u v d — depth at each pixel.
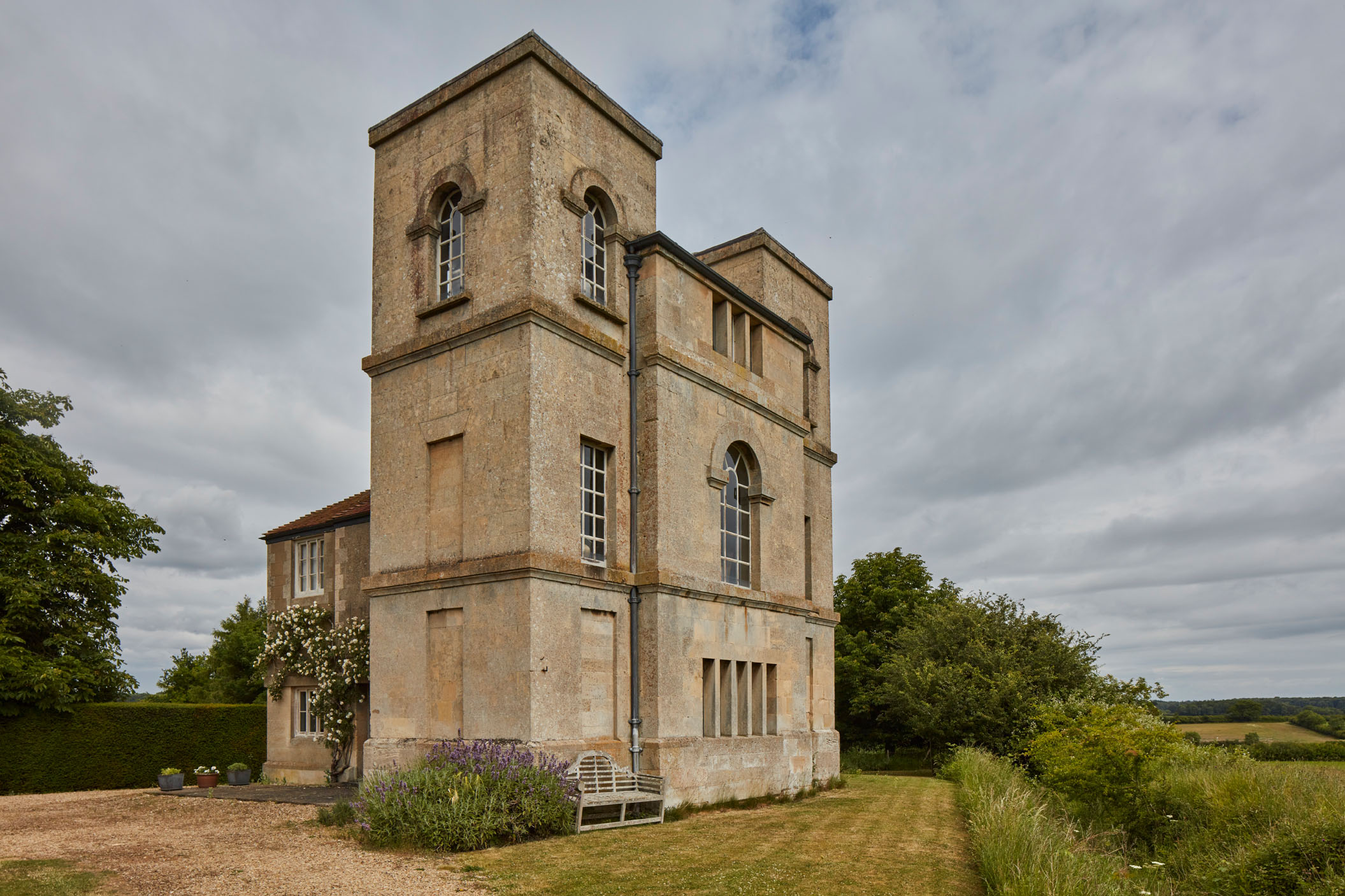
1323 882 11.07
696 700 15.99
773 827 13.61
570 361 14.73
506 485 13.93
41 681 19.55
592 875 9.53
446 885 8.91
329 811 13.12
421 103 16.23
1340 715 64.38
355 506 22.98
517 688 13.19
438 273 16.02
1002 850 9.72
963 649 35.00
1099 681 32.81
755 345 19.88
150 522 23.98
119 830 12.38
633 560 15.54
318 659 20.48
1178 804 17.45
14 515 21.69
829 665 21.91
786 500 19.98
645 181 17.28
